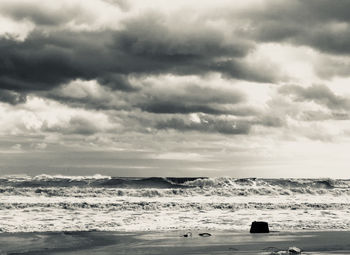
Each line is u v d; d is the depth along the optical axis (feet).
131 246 59.26
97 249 56.95
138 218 91.91
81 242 62.95
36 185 178.91
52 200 122.21
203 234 69.72
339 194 154.20
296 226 80.84
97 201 120.06
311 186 176.45
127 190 138.82
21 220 87.20
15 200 119.96
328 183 178.50
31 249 57.21
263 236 68.44
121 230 75.46
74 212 100.01
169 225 82.28
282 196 145.38
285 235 69.46
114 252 54.54
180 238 66.54
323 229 77.36
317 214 99.45
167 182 179.52
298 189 156.56
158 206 108.58
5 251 55.72
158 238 66.54
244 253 52.75
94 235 69.67
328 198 140.36
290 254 51.39
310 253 52.39
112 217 93.15
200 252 54.03
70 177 194.18
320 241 63.10
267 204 112.37
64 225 81.10
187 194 141.59
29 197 129.39
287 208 108.99
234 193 145.79
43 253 54.24
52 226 79.56
